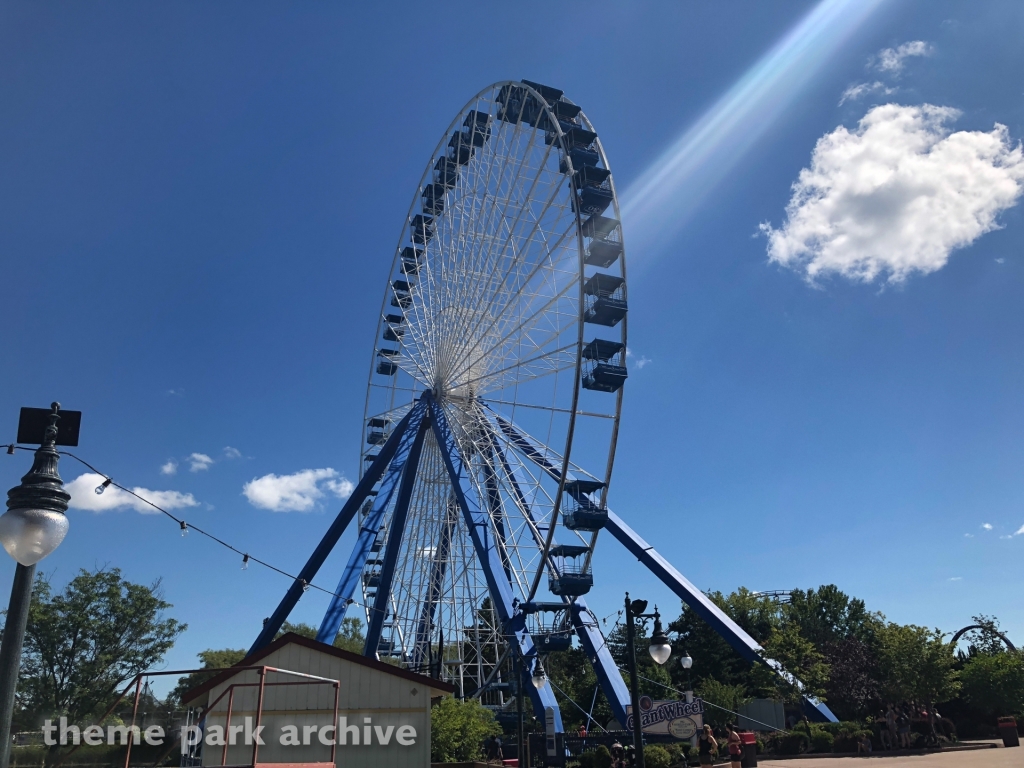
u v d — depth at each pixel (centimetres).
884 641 4750
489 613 5800
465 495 4297
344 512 5066
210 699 2438
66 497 772
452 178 5212
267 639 4809
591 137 4056
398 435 5147
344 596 4572
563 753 3397
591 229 3859
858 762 2825
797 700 3962
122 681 3756
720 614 4309
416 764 2375
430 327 5062
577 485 3947
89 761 3362
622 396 3850
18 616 714
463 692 4812
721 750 3170
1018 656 4994
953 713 4931
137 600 3922
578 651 7475
